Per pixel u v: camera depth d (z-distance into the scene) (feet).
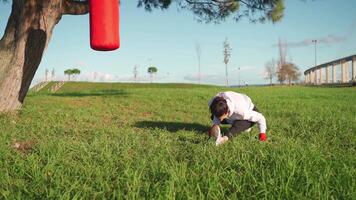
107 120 30.45
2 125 25.12
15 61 30.48
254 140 18.72
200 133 23.40
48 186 11.74
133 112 37.11
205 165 13.41
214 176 11.60
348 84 174.19
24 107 33.24
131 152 17.20
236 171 13.11
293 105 45.19
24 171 13.24
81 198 10.14
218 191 10.61
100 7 17.79
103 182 11.97
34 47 30.76
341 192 10.55
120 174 12.82
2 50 30.42
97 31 17.78
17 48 30.37
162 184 11.45
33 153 15.62
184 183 11.30
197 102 48.21
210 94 65.31
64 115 30.81
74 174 12.87
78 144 17.90
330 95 73.67
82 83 196.95
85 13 32.35
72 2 31.99
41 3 30.35
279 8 44.06
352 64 200.85
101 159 14.93
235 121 19.65
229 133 19.36
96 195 10.71
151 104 44.88
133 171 12.74
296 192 10.46
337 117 29.89
